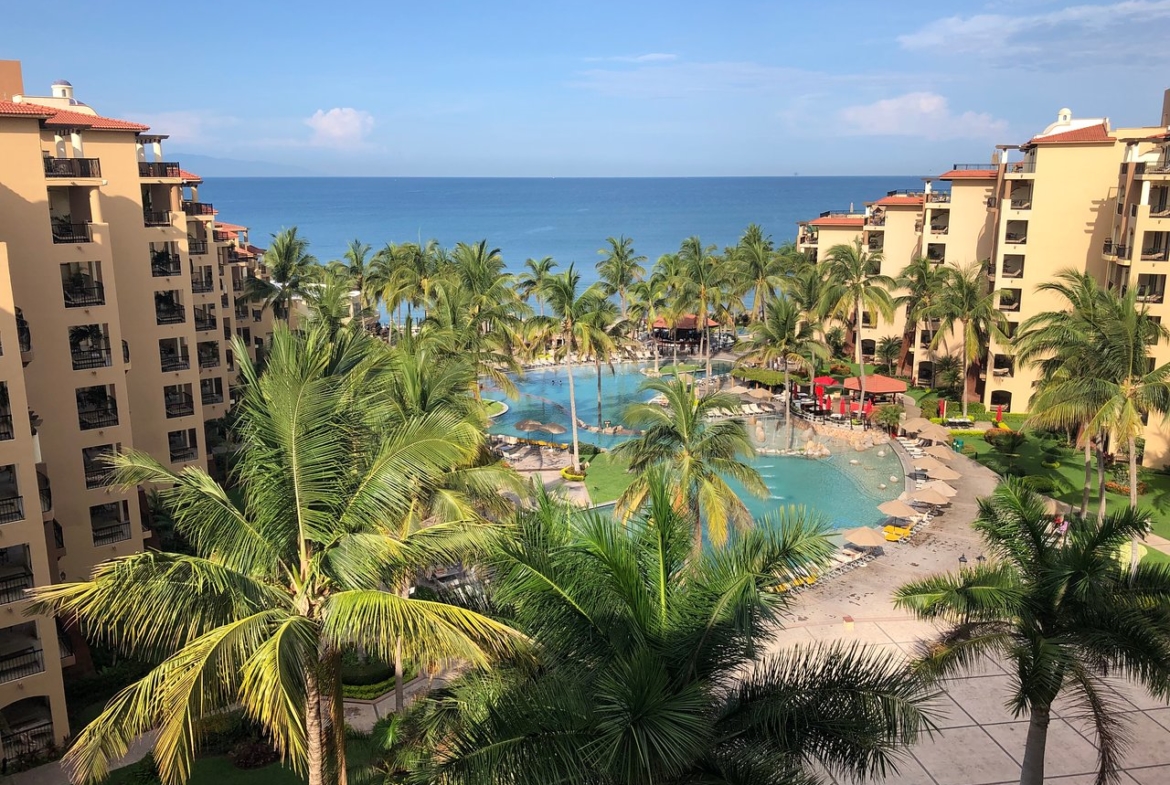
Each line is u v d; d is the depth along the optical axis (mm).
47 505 31469
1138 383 36375
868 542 39844
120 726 14273
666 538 15938
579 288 150000
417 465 17016
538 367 94062
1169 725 26266
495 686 15883
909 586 21859
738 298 82250
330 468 16578
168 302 46938
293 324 71062
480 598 17859
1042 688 18828
